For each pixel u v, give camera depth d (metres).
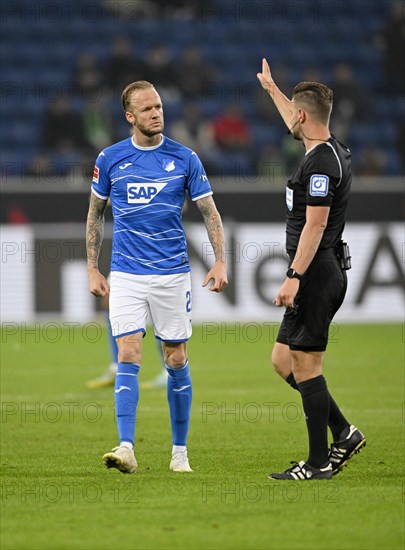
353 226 62.19
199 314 60.72
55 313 60.34
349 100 81.81
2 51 87.94
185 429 24.45
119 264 24.20
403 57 87.94
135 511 19.48
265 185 61.34
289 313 22.67
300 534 17.77
